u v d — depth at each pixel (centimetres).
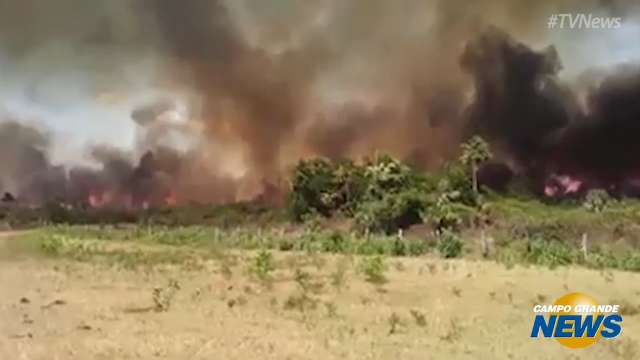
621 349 870
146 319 1005
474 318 1056
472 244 2911
